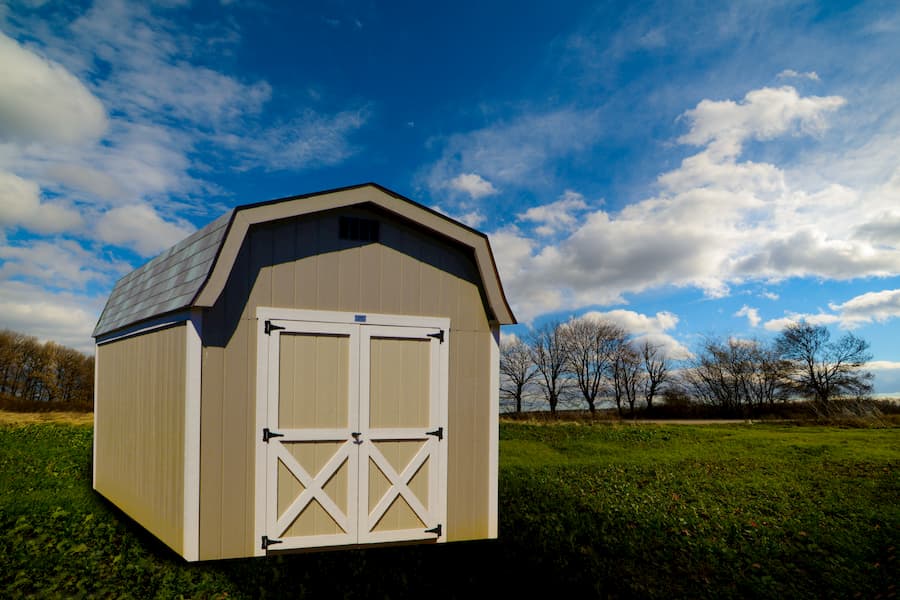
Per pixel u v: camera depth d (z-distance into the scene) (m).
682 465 15.15
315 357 7.00
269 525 6.59
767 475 13.70
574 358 59.62
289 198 6.81
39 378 54.88
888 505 10.64
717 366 56.44
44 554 7.05
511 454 16.97
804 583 7.05
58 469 13.12
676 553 7.95
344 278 7.23
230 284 6.63
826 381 53.00
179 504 6.46
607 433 21.72
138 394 8.54
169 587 6.02
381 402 7.28
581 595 6.41
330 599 5.94
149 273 9.47
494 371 8.01
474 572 6.91
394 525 7.22
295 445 6.80
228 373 6.54
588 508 10.21
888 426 28.31
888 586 6.89
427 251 7.75
